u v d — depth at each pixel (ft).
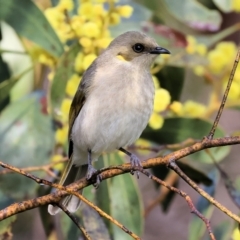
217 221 50.08
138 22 38.42
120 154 35.22
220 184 51.55
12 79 35.83
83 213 30.27
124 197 34.55
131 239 34.09
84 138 31.76
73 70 33.53
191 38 36.70
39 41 34.47
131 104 31.01
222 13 43.34
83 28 32.86
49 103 33.27
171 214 51.80
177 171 23.52
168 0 38.73
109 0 33.65
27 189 34.09
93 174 24.90
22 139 34.96
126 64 31.76
